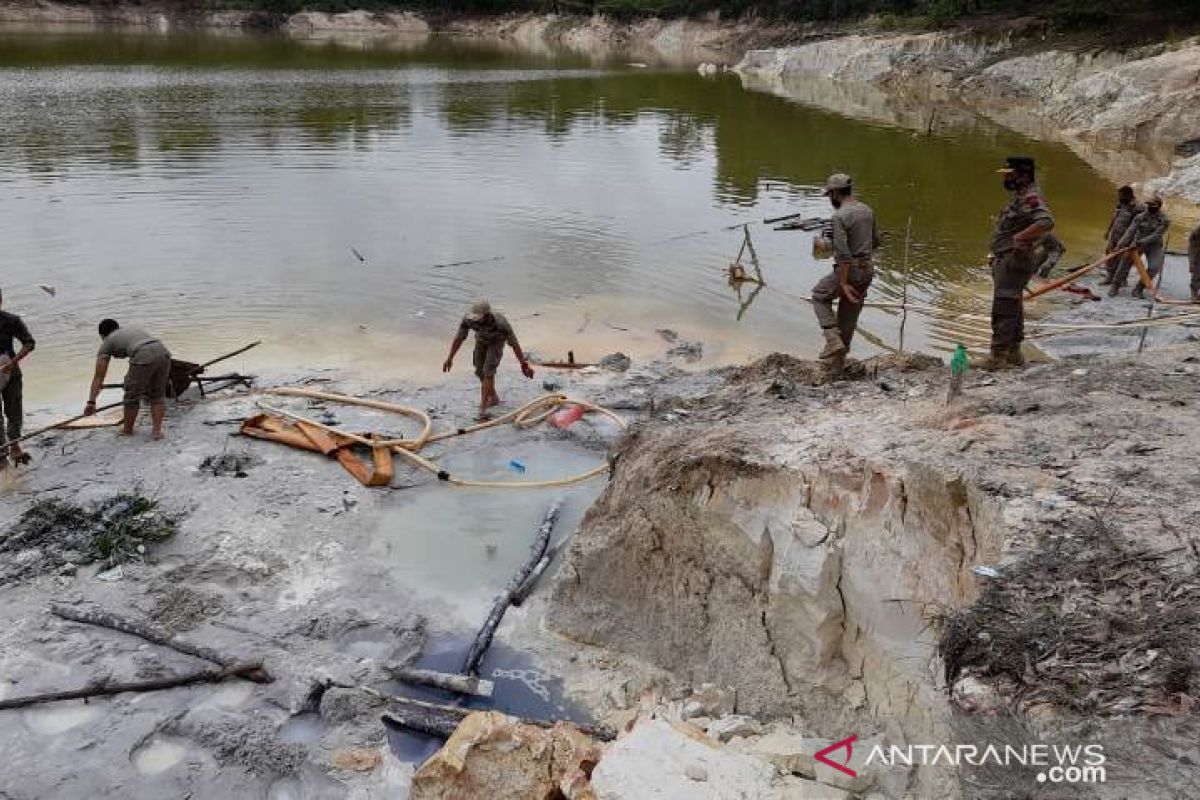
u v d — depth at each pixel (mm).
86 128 29578
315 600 7594
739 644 6316
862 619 5641
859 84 50844
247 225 19062
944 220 20969
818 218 20922
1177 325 13242
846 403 7617
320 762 6016
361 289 15516
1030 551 4820
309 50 65438
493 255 17656
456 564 8188
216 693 6574
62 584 7602
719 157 28297
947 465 5641
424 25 88750
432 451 10141
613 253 18047
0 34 68062
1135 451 5887
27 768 5859
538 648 7152
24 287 15008
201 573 7844
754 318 14805
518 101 40031
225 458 9656
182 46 64688
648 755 5230
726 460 6359
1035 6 49094
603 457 10188
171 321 13852
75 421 10203
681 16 75250
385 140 29547
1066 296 15258
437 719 6316
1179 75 31469
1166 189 22719
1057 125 35406
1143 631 4148
